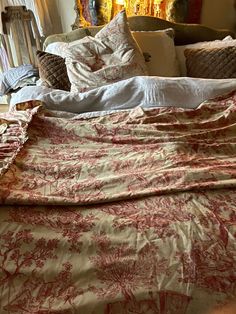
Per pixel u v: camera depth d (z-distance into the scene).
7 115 1.60
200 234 0.74
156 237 0.74
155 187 0.94
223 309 0.62
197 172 0.97
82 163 1.11
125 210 0.85
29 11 2.95
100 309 0.60
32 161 1.13
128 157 1.15
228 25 3.04
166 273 0.66
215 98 1.62
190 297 0.62
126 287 0.64
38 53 2.09
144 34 2.21
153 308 0.61
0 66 3.15
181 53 2.31
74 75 1.85
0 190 0.87
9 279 0.65
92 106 1.72
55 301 0.62
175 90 1.64
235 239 0.72
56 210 0.85
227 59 1.95
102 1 2.75
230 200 0.86
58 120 1.45
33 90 1.79
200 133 1.32
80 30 2.45
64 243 0.73
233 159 1.14
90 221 0.80
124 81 1.72
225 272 0.66
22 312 0.60
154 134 1.32
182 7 2.79
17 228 0.76
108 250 0.72
